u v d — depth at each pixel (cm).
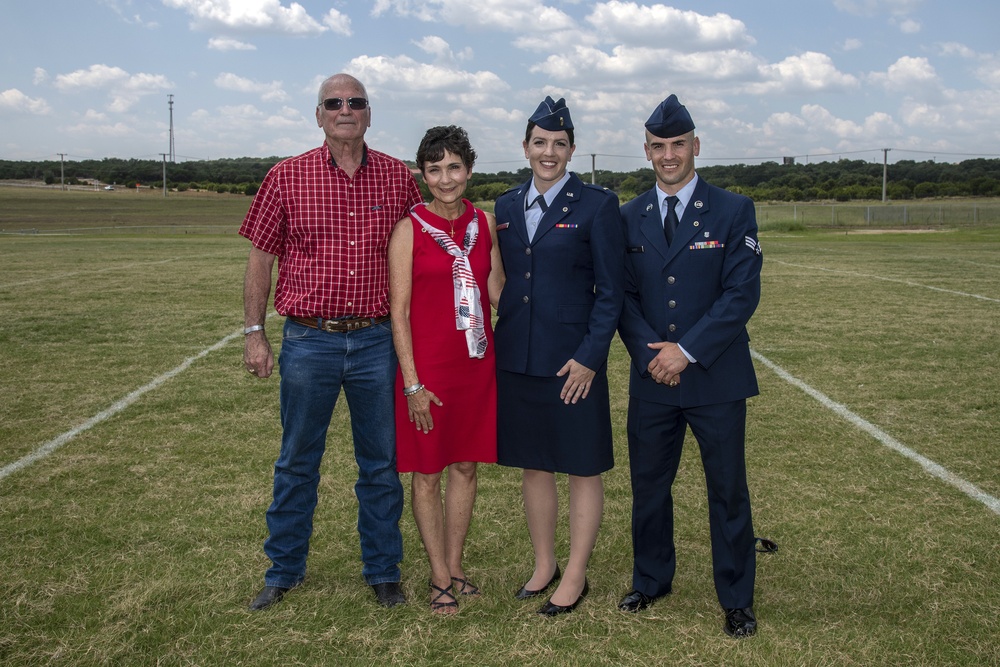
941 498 437
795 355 816
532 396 324
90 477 475
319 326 322
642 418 318
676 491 454
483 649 292
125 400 648
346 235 317
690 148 304
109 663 282
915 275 1595
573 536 329
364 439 336
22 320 1047
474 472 340
